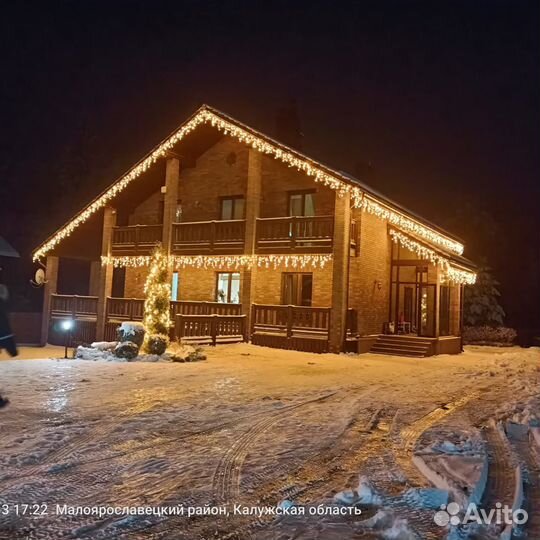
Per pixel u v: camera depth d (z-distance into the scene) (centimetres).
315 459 689
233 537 458
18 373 1335
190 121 2527
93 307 2850
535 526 486
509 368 1862
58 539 449
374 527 479
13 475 608
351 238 2216
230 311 2369
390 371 1633
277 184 2477
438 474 606
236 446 740
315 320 2152
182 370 1470
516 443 786
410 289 2591
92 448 716
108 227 2891
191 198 2769
